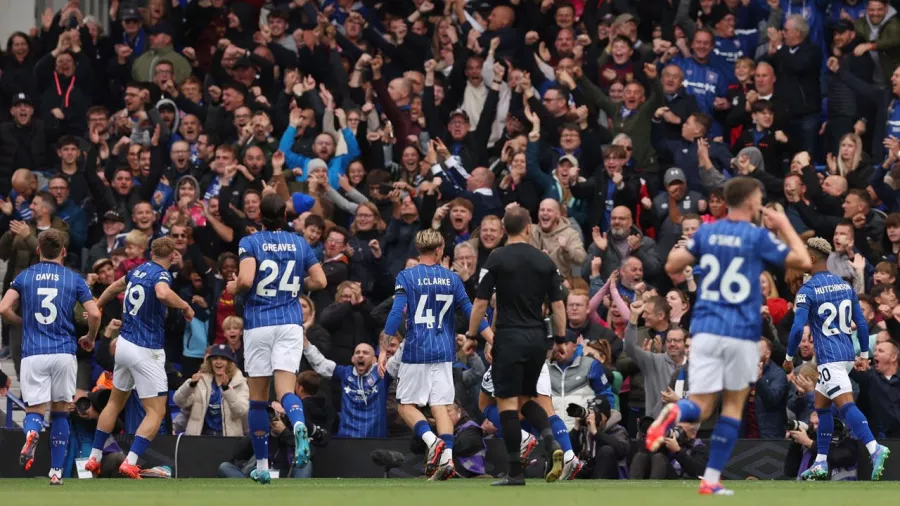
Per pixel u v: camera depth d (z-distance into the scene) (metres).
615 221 54.81
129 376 42.00
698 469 43.44
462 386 47.12
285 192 58.12
